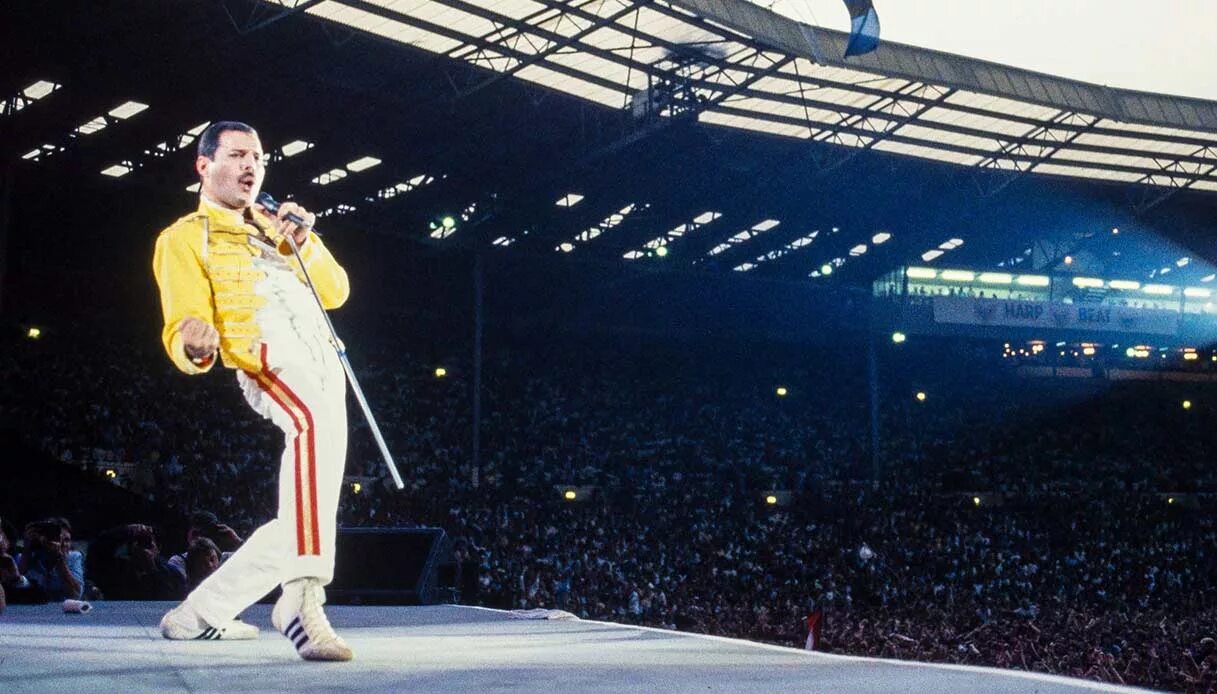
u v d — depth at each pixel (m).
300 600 3.96
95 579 10.46
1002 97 42.94
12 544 11.63
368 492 42.16
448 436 48.31
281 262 4.50
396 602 9.62
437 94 37.12
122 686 2.92
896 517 49.72
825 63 38.06
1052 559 48.00
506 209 45.66
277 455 40.75
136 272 45.31
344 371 4.48
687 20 34.53
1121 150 49.16
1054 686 2.93
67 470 34.19
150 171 39.56
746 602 38.19
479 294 47.06
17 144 34.12
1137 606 43.19
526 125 40.66
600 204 47.56
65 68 31.30
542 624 5.64
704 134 43.16
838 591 39.78
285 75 34.09
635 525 44.62
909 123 44.38
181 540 33.50
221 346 4.30
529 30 33.62
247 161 4.39
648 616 34.78
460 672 3.37
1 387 37.62
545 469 48.38
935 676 3.21
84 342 43.38
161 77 32.50
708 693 2.85
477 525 39.72
